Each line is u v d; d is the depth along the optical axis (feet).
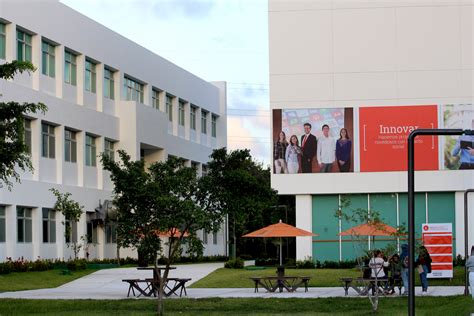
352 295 110.52
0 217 158.30
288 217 285.64
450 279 130.00
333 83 167.02
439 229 126.72
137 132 209.67
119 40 211.82
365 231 113.50
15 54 163.94
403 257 108.68
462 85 164.14
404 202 165.99
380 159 165.68
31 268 156.56
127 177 88.84
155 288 112.88
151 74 231.50
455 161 163.94
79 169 190.49
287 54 168.35
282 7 168.55
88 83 197.67
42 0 174.70
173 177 89.20
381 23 166.30
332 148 167.02
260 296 110.32
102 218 194.49
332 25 167.22
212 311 91.09
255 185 91.76
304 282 119.14
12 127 91.91
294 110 167.94
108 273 162.20
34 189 168.55
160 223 88.33
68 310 92.79
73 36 188.24
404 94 165.37
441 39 164.76
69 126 184.44
